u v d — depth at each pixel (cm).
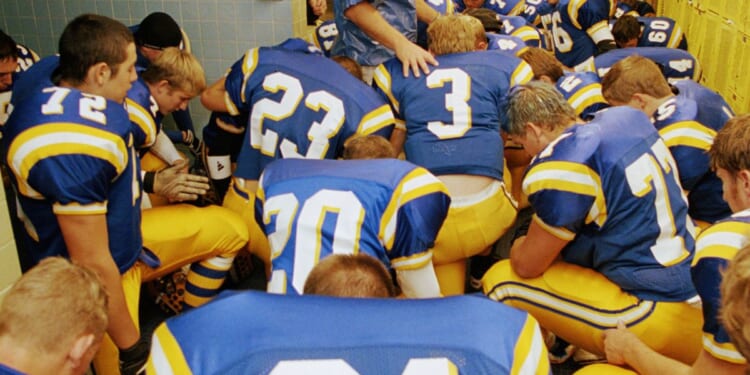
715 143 175
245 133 266
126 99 238
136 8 412
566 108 216
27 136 187
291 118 251
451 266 260
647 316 197
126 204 208
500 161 257
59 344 124
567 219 195
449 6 387
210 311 112
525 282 217
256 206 196
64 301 125
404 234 180
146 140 245
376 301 113
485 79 263
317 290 127
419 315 110
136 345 214
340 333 106
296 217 179
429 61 269
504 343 108
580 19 461
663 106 251
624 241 197
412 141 260
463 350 105
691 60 387
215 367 104
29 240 207
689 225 210
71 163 186
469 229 248
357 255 136
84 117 190
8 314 123
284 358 103
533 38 435
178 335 110
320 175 186
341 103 252
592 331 206
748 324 99
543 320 218
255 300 112
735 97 356
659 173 198
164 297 281
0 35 282
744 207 171
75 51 200
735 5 365
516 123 220
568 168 194
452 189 250
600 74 383
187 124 385
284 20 398
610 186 192
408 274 185
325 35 411
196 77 264
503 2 538
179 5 406
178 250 248
